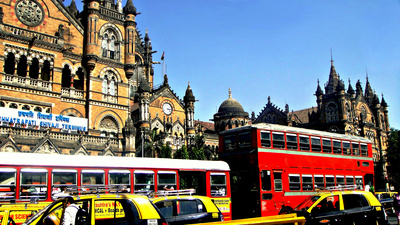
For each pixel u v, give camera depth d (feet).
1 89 132.26
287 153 91.76
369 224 63.77
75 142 135.95
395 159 254.68
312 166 96.07
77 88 165.07
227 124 290.56
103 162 65.98
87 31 160.15
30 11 146.10
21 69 148.36
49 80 146.00
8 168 56.95
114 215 42.75
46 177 59.62
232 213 90.07
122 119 164.96
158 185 71.31
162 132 216.95
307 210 60.95
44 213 38.88
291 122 287.48
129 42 172.04
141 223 39.58
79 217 39.04
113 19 169.78
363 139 115.75
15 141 120.88
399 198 75.61
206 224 39.88
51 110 143.54
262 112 309.63
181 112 239.91
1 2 139.03
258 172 85.20
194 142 224.74
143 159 71.61
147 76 273.33
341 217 61.82
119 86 167.12
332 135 104.99
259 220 43.29
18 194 56.85
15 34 137.80
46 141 125.08
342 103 283.18
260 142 87.56
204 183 79.20
